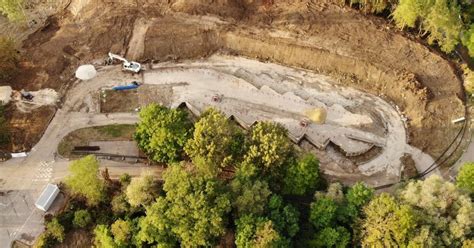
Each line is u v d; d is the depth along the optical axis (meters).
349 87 96.75
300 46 98.50
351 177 86.38
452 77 97.19
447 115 93.12
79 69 92.81
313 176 78.62
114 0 103.62
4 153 85.00
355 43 99.88
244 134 82.75
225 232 72.88
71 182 76.12
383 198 74.25
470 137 91.81
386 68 96.75
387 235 71.31
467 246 71.19
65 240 77.00
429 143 90.56
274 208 75.56
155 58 98.19
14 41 100.75
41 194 80.00
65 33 100.00
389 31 102.50
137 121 89.56
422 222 72.94
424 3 92.56
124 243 74.56
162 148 80.19
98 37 98.69
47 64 95.19
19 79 93.38
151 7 102.56
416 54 99.31
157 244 74.25
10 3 98.25
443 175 87.69
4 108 89.19
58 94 92.06
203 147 77.81
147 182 76.31
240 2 105.19
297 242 77.00
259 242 69.62
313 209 76.25
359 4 106.06
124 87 93.19
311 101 93.88
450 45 97.12
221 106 91.81
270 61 99.75
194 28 99.94
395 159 88.56
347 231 75.69
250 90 94.31
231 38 99.88
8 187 82.06
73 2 107.00
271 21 102.62
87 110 90.81
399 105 94.88
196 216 70.75
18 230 78.38
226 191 74.88
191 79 95.56
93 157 77.50
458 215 72.69
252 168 76.38
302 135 88.94
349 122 91.25
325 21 102.88
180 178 73.38
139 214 79.62
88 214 77.69
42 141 86.81
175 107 91.56
